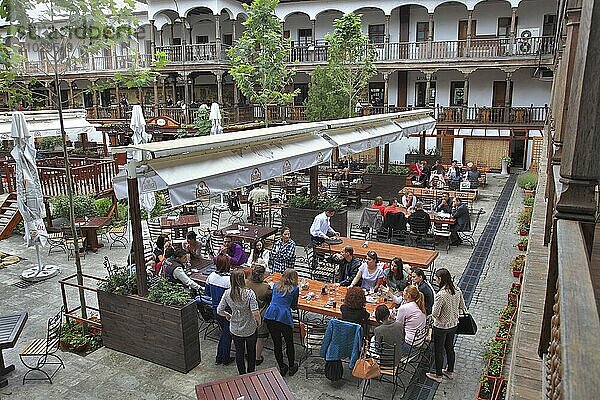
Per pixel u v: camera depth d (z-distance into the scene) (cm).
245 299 718
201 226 1647
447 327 731
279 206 1650
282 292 751
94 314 969
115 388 743
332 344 711
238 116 2975
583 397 118
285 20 3347
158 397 720
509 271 1230
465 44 2969
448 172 2191
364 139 1462
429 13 2891
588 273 190
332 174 2170
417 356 757
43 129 1888
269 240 1323
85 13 932
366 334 781
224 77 3453
